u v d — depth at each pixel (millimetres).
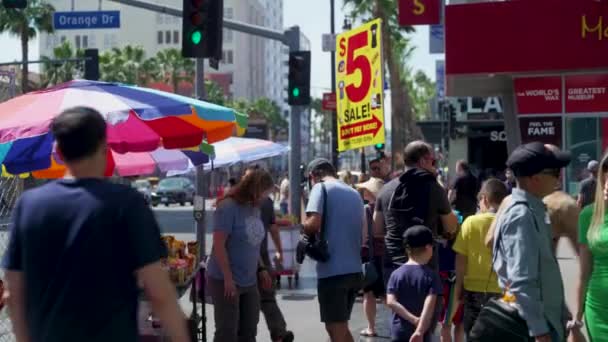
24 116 6207
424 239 6961
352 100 12859
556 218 6781
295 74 17188
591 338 5367
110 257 3436
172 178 55312
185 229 31375
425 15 17375
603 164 5281
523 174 5051
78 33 124500
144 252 3484
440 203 7664
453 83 18594
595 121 16172
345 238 7695
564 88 16109
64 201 3475
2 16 49750
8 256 3574
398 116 40625
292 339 9062
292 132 17797
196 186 13336
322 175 7922
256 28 17156
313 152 118750
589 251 5480
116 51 77125
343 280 7656
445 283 8375
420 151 7727
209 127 7488
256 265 7961
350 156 50719
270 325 8953
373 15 37281
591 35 15266
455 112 36750
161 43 128250
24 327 3562
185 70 82500
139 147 7145
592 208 5504
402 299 6961
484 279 7445
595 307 5309
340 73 13234
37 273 3447
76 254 3404
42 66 61875
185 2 13305
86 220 3428
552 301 4949
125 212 3477
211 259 7844
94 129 3586
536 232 4941
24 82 51719
